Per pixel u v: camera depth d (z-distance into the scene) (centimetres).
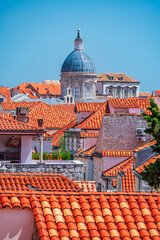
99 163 12656
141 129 12331
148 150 9450
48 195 4862
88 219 4572
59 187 7550
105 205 4762
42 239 4266
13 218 4669
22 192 4878
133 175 9962
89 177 13600
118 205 4800
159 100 16175
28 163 9819
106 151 12231
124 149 12344
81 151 14888
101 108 15750
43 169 9688
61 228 4438
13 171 9550
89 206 4747
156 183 7850
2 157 9900
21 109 11312
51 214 4591
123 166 10662
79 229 4453
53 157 10950
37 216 4547
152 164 7862
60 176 7844
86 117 16088
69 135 16062
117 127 12369
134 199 4888
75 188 7575
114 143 12338
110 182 11662
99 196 4897
